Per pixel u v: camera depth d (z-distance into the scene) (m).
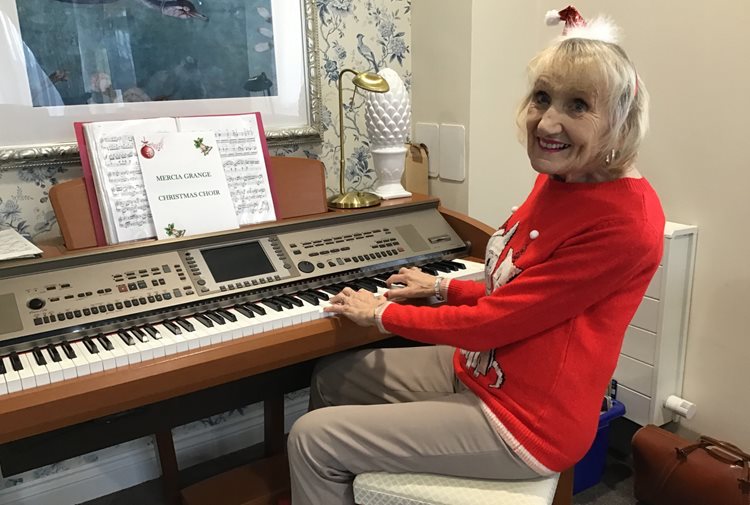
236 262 1.43
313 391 1.54
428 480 1.18
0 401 1.02
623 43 1.86
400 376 1.42
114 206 1.38
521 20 2.00
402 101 1.78
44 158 1.54
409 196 1.87
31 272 1.24
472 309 1.17
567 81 1.05
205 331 1.23
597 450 1.85
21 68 1.48
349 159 2.07
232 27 1.74
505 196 2.12
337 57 1.97
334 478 1.24
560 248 1.11
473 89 1.94
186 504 1.63
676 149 1.78
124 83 1.62
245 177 1.56
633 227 1.05
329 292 1.45
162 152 1.45
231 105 1.79
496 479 1.18
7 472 1.23
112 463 1.85
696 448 1.70
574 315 1.11
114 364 1.12
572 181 1.14
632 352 1.87
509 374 1.16
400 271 1.51
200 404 1.46
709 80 1.67
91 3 1.53
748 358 1.70
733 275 1.70
